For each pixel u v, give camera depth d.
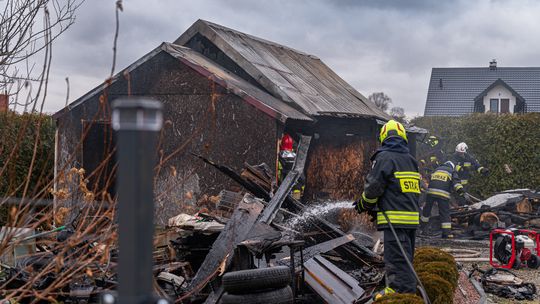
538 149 20.41
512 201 15.88
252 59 15.07
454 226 16.20
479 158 21.17
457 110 53.25
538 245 11.77
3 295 4.67
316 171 15.25
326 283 7.25
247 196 7.54
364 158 15.98
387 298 5.80
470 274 10.30
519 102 51.62
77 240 4.09
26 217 4.36
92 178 13.10
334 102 16.11
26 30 6.58
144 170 1.54
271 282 6.12
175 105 13.05
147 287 1.56
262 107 12.47
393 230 6.35
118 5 4.02
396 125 6.92
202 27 15.00
